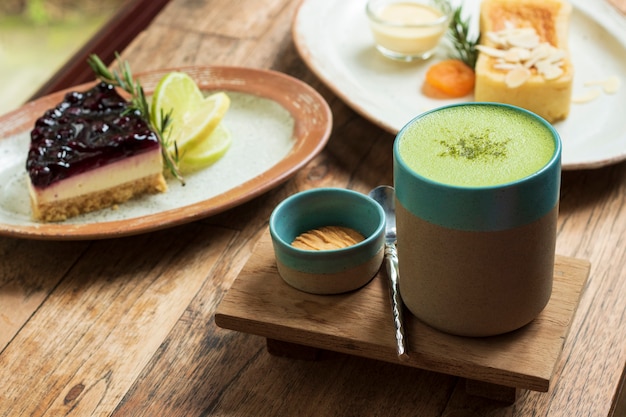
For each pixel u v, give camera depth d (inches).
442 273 28.3
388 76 53.1
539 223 27.2
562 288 31.9
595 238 38.8
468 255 27.4
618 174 42.9
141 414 31.9
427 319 30.2
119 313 36.7
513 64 48.9
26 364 34.5
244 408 31.8
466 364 29.3
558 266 33.1
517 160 27.0
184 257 39.6
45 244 41.2
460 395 31.7
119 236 38.9
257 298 32.8
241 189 41.4
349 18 58.6
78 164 42.0
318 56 52.9
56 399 32.8
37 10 68.6
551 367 28.8
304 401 31.9
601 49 53.4
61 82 68.4
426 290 29.2
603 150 42.8
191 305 36.9
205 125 45.1
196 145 45.3
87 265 39.6
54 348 35.2
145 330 35.7
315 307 32.2
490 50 50.4
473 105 29.6
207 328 35.6
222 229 41.2
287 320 31.7
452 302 28.9
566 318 30.6
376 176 44.2
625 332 33.6
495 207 26.2
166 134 45.5
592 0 56.8
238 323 32.3
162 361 34.1
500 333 29.8
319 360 33.5
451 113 29.3
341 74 51.4
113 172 42.9
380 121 45.8
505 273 27.8
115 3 71.4
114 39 70.5
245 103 49.7
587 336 33.6
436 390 31.9
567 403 31.0
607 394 31.2
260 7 61.6
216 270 38.7
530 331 30.2
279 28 58.9
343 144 46.9
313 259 31.7
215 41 58.1
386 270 33.3
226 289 37.6
